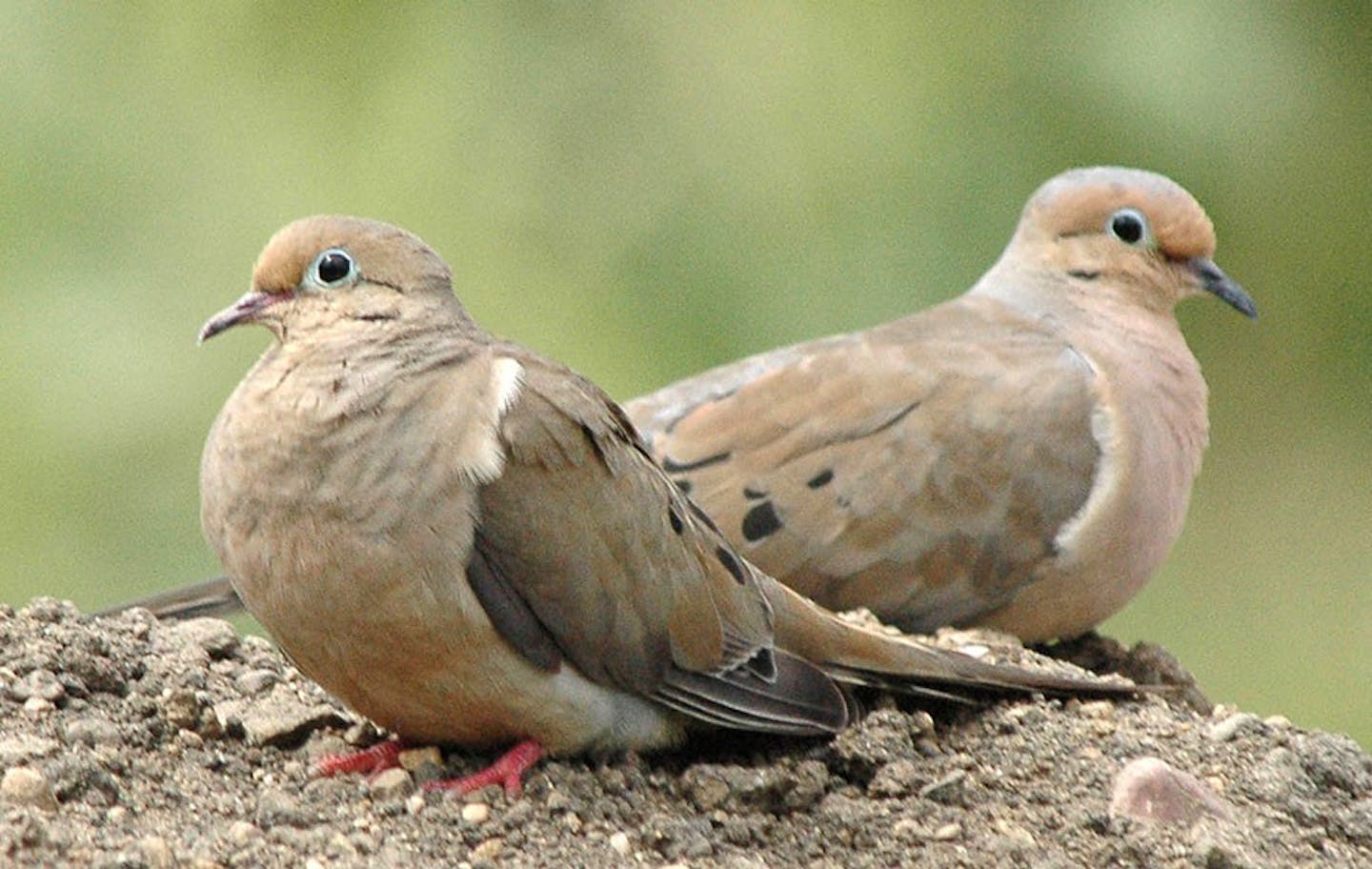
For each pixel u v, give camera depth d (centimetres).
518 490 881
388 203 1425
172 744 915
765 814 904
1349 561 1662
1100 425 1249
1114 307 1318
